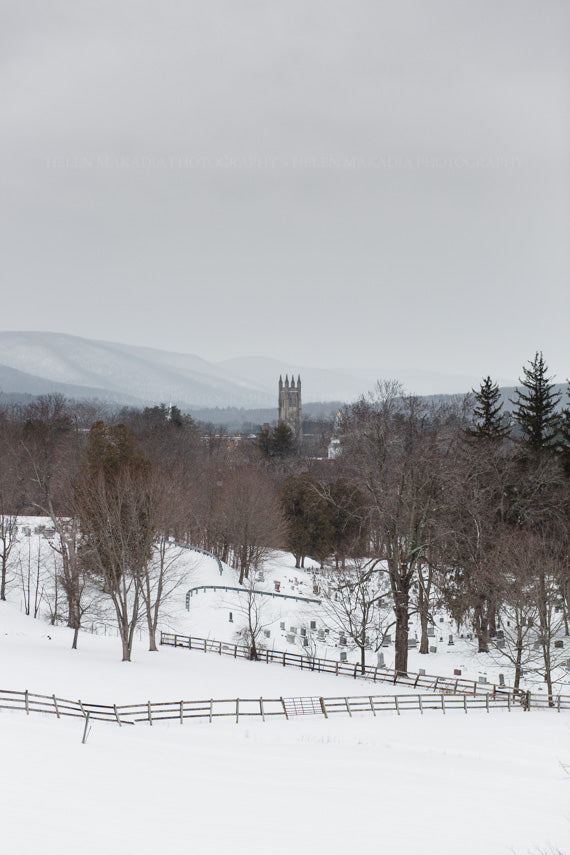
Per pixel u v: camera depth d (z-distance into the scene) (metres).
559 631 90.94
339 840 31.59
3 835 27.80
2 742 41.22
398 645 75.00
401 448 78.12
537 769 46.53
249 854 28.94
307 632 97.12
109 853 27.27
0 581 104.50
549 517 91.88
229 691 64.38
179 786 37.19
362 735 53.66
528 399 113.12
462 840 32.72
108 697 58.31
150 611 87.81
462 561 81.81
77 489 92.69
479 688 74.50
